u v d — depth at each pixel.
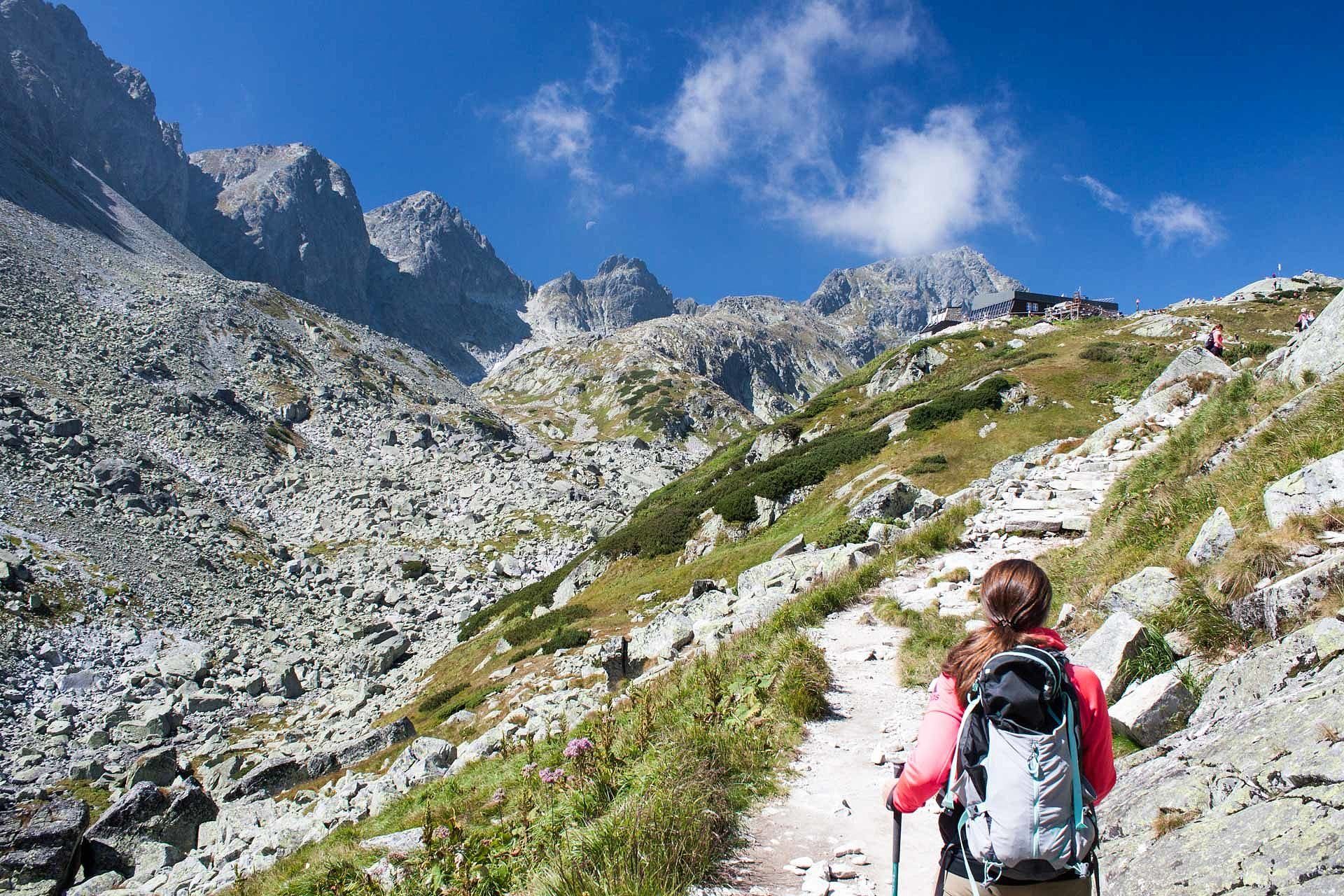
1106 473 23.34
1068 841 3.08
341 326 178.12
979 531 20.33
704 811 7.04
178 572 61.78
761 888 6.19
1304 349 15.09
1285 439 11.41
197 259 195.38
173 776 35.44
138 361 107.31
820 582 20.30
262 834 24.14
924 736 3.52
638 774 8.26
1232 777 4.79
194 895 19.97
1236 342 54.84
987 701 3.27
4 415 72.75
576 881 6.18
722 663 13.67
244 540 75.69
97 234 157.62
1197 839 4.44
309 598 68.12
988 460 41.25
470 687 39.78
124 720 40.72
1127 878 4.63
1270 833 4.04
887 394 74.44
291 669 49.97
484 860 7.57
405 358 182.50
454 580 78.00
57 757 36.56
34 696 40.94
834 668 12.51
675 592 41.16
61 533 58.34
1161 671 7.83
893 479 40.19
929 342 81.94
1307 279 84.44
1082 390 47.56
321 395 129.12
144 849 25.48
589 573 54.06
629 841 6.44
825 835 7.06
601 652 30.30
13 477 63.06
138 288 137.38
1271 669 6.01
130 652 48.34
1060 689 3.27
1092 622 10.31
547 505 101.88
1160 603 8.98
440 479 111.19
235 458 96.75
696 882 6.25
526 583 79.06
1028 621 3.49
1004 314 109.00
